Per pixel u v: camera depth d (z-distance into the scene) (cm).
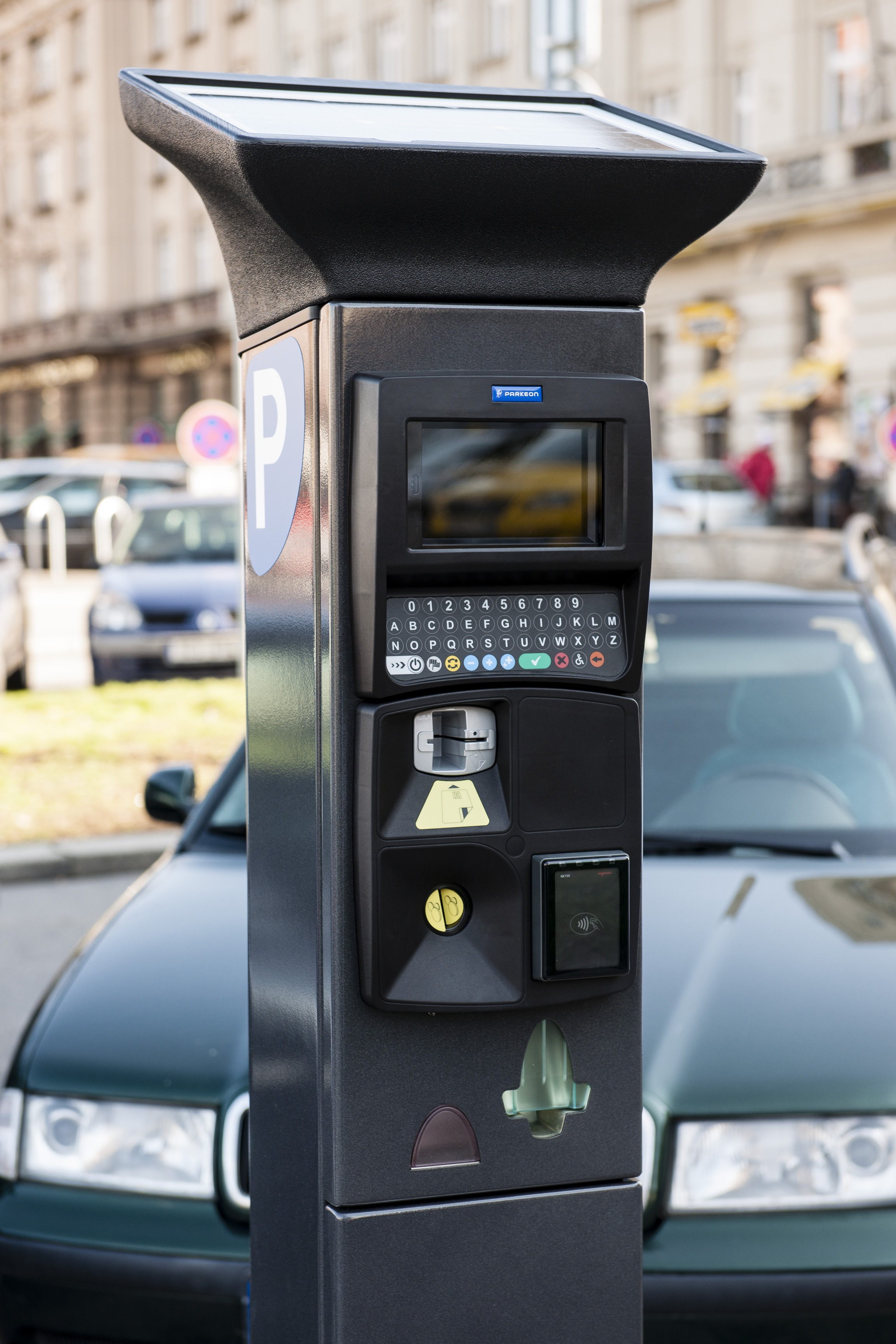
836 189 2598
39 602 1994
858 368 2633
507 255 158
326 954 160
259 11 3881
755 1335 230
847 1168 239
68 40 4612
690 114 2862
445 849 157
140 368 4659
